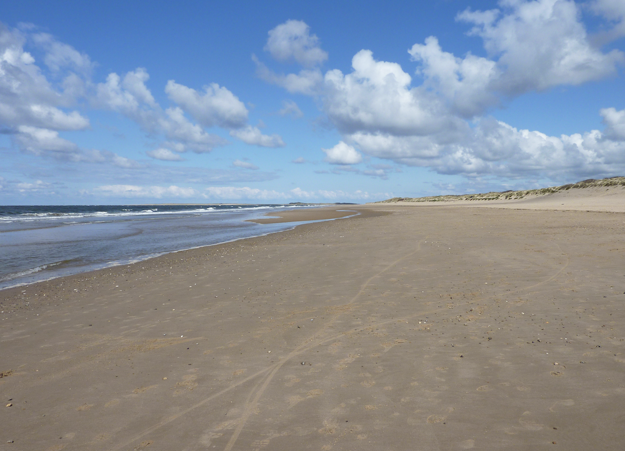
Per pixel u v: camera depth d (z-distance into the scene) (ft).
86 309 27.43
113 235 85.35
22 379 16.46
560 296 24.29
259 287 31.35
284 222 125.59
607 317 20.01
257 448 11.14
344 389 14.33
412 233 63.77
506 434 11.01
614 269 30.04
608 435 10.63
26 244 69.10
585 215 88.02
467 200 364.58
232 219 146.92
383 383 14.58
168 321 23.70
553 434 10.86
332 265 38.78
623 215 82.99
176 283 34.53
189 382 15.56
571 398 12.60
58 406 14.11
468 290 27.02
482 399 12.95
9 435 12.39
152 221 137.08
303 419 12.51
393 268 35.58
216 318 23.85
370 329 20.63
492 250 42.06
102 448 11.55
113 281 37.32
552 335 18.15
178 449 11.31
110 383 15.76
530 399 12.73
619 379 13.58
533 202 222.28
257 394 14.32
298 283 31.99
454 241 50.65
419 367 15.74
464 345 17.71
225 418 12.83
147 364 17.51
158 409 13.60
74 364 17.85
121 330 22.45
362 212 181.47
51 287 35.58
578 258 35.09
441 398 13.20
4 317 26.27
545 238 49.14
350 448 10.87
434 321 21.30
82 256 55.16
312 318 22.95
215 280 34.86
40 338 21.66
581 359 15.39
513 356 16.14
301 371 16.07
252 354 18.15
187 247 63.16
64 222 132.57
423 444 10.84
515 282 28.30
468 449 10.52
